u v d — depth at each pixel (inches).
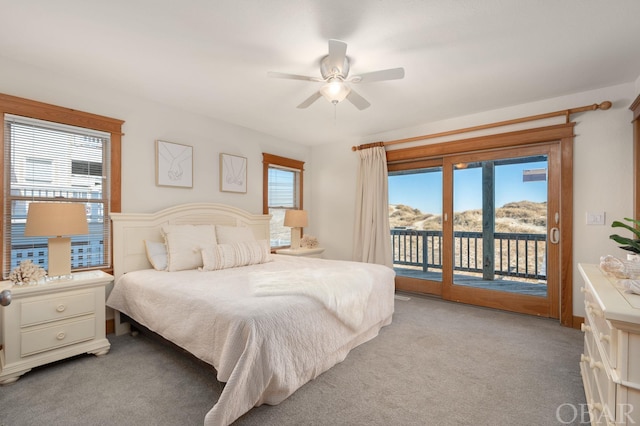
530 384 74.8
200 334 69.5
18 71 91.9
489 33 77.0
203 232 122.2
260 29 75.7
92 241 107.9
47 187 98.0
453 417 62.4
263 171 171.6
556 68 96.0
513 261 134.6
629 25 73.5
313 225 202.4
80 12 69.0
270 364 61.2
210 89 112.4
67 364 84.4
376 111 136.4
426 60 90.5
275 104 127.7
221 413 53.6
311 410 64.4
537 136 123.7
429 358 88.8
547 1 65.2
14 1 64.9
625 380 39.8
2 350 80.5
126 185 115.5
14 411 63.6
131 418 61.4
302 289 78.5
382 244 166.4
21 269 81.0
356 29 75.2
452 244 150.6
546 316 125.6
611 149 110.3
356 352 92.7
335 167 191.9
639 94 95.6
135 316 94.8
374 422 60.9
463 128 142.3
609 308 40.3
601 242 111.7
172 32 77.0
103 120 108.7
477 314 130.8
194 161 138.2
